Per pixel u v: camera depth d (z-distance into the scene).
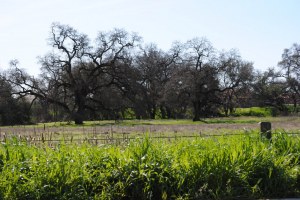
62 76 70.69
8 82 68.44
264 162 8.21
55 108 69.56
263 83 88.31
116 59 71.50
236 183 7.88
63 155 7.81
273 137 9.61
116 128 38.25
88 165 7.71
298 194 8.00
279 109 87.06
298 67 90.00
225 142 9.18
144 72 88.31
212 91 71.75
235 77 73.81
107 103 71.56
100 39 71.31
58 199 7.01
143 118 79.19
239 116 78.06
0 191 6.98
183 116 81.81
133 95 73.06
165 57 92.06
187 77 68.62
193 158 8.00
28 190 7.03
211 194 7.54
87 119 74.69
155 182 7.57
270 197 7.84
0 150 8.30
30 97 79.38
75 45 70.31
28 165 7.56
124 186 7.38
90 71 72.81
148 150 8.11
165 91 70.94
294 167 8.52
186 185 7.65
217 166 7.93
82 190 7.18
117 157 7.91
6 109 67.56
